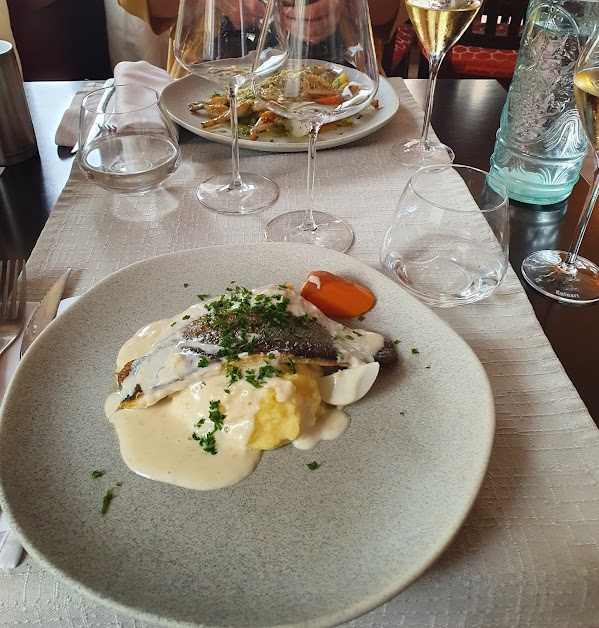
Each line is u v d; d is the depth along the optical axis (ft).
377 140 4.15
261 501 1.82
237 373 2.04
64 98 4.55
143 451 1.94
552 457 2.05
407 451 1.95
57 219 3.29
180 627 1.44
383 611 1.72
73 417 2.05
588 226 3.38
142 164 3.45
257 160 3.92
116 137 3.55
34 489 1.80
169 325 2.30
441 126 4.39
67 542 1.67
